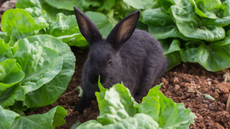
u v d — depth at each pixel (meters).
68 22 1.35
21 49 1.22
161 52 1.37
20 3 1.40
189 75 1.41
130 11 1.53
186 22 1.40
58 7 1.47
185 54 1.43
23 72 1.20
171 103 1.18
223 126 1.27
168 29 1.46
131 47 1.31
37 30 1.30
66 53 1.28
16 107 1.24
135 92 1.36
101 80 1.22
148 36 1.36
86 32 1.26
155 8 1.53
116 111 1.14
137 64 1.32
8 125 1.15
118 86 1.16
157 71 1.36
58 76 1.25
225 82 1.40
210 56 1.44
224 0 1.44
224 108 1.31
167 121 1.18
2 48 1.22
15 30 1.30
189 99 1.33
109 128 1.12
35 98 1.24
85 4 1.46
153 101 1.16
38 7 1.41
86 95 1.30
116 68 1.24
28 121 1.20
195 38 1.42
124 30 1.24
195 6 1.40
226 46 1.43
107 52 1.23
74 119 1.29
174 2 1.42
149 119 1.14
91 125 1.13
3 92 1.21
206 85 1.37
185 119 1.16
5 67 1.20
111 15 1.51
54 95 1.24
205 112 1.29
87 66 1.25
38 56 1.23
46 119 1.18
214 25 1.41
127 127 1.12
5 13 1.28
